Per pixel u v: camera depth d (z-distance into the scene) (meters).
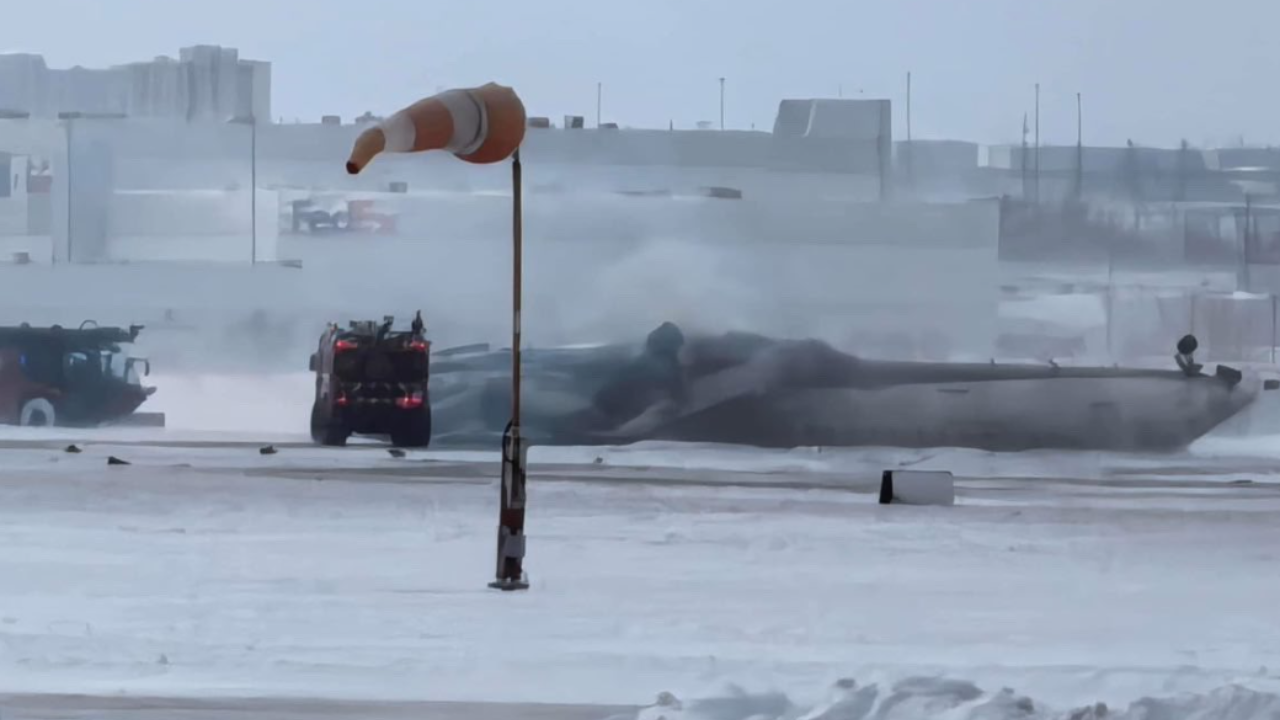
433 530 81.69
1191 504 108.38
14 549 71.56
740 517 91.38
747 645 48.88
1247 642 50.97
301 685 41.28
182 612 53.91
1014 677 43.25
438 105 57.62
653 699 39.50
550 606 56.31
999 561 73.19
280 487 105.06
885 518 92.69
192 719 36.69
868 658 46.72
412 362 145.62
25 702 38.47
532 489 109.44
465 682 41.97
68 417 162.25
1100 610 57.94
